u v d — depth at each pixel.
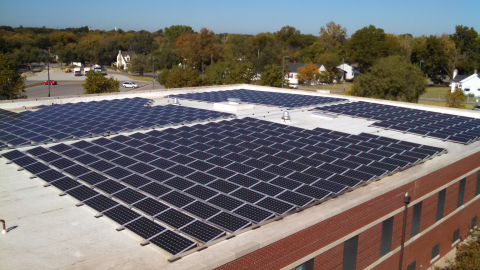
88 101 48.72
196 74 100.75
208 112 40.81
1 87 65.56
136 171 21.48
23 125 33.19
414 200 22.59
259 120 36.72
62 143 27.62
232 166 22.09
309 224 16.00
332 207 17.66
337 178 20.69
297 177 20.56
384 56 144.25
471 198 29.88
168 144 27.02
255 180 19.84
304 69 131.38
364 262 20.27
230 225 15.35
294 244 15.57
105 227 15.98
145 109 42.25
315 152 25.80
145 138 28.86
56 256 13.79
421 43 156.62
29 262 13.39
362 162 23.78
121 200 17.77
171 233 14.77
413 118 40.09
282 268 15.25
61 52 183.88
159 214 16.25
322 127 35.88
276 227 15.53
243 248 13.57
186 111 41.12
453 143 31.03
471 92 112.12
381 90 85.19
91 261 13.46
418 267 25.25
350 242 18.94
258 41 186.38
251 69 108.56
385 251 21.73
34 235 15.28
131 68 156.62
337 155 25.16
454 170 25.88
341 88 122.00
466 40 147.62
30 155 24.75
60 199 18.66
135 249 14.28
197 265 12.54
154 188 18.97
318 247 16.80
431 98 100.94
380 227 20.80
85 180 20.17
